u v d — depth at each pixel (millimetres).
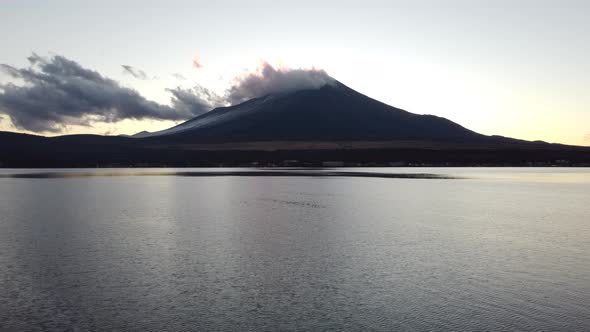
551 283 20750
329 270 23203
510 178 122562
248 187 82125
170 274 22531
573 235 32875
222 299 19016
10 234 33375
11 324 16531
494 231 34625
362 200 58406
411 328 16000
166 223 38656
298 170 189250
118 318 17062
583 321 16391
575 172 176375
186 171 180750
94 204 54000
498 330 15719
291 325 16375
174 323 16625
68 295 19516
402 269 23312
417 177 123625
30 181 105062
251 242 30266
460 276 21953
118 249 28141
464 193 70312
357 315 17219
